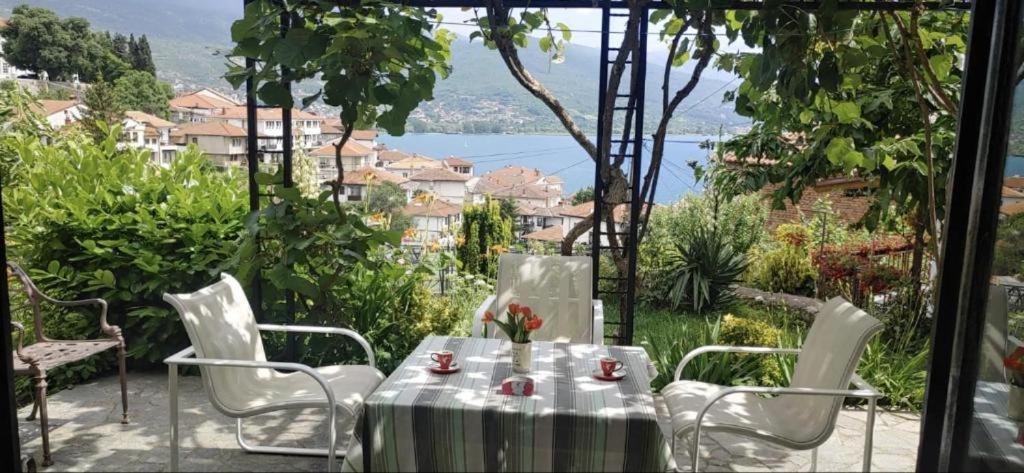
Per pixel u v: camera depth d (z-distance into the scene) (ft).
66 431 11.98
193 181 15.85
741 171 20.95
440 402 8.30
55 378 14.07
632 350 10.90
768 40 12.19
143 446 11.46
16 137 17.37
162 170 16.01
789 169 18.98
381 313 15.49
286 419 12.81
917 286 18.62
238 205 15.40
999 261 8.98
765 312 22.88
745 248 26.14
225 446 11.59
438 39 14.71
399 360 15.14
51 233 14.49
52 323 14.79
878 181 18.11
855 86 12.70
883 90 16.06
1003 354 9.12
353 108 12.51
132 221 14.79
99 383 14.48
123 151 16.72
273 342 15.39
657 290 24.77
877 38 14.14
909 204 16.62
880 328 8.58
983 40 8.74
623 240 15.05
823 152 16.48
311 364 15.01
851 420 13.00
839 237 26.78
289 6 12.61
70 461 10.82
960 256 9.05
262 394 10.14
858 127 15.69
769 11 11.98
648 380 9.43
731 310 23.71
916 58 14.38
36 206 14.62
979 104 8.82
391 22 11.98
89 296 14.89
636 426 7.96
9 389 8.82
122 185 15.01
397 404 8.23
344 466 8.45
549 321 13.78
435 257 19.19
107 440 11.65
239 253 13.52
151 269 14.30
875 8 12.44
